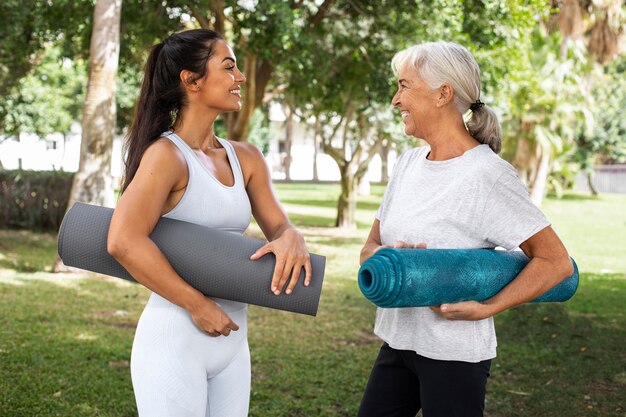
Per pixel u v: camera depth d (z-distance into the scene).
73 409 4.34
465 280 2.06
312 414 4.43
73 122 34.44
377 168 48.41
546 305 7.71
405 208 2.36
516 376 5.49
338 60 13.98
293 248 2.12
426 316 2.27
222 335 2.24
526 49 14.46
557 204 27.97
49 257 10.68
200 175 2.18
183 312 2.17
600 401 4.90
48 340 5.93
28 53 13.16
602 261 12.88
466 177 2.22
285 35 10.10
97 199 9.59
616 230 18.62
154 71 2.23
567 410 4.70
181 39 2.22
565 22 21.80
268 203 2.43
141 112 2.22
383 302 1.97
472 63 2.29
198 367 2.18
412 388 2.49
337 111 15.68
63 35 13.89
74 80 27.02
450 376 2.26
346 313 7.62
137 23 12.28
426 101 2.29
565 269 2.20
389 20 12.15
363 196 29.23
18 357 5.36
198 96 2.22
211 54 2.21
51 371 5.07
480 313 2.12
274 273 2.07
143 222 2.00
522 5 11.26
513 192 2.19
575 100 24.50
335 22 12.81
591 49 24.88
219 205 2.21
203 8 11.84
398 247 2.15
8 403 4.38
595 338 6.80
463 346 2.23
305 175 50.81
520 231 2.17
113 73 9.62
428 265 2.00
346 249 13.15
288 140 44.62
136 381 2.19
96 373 5.06
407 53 2.33
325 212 21.33
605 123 33.69
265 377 5.18
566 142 28.56
